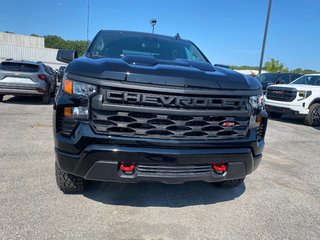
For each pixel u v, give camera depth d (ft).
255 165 8.63
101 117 7.02
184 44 12.76
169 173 7.41
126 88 6.92
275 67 109.40
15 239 6.69
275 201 9.82
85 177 7.43
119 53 10.66
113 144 7.05
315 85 28.35
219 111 7.53
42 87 29.12
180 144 7.25
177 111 7.14
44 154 13.00
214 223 8.09
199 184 10.77
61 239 6.84
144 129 7.15
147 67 7.41
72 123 7.26
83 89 7.11
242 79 8.18
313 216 8.93
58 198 8.79
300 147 18.24
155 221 7.95
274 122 28.63
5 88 28.04
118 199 9.04
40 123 19.95
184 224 7.91
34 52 109.29
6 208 8.00
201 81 7.36
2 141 14.75
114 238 7.03
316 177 12.62
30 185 9.57
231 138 7.86
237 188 10.74
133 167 7.29
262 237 7.56
